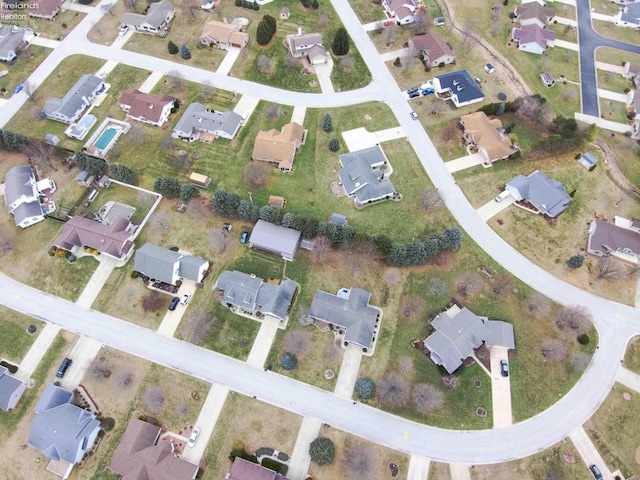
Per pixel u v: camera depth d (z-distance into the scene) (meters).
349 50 101.31
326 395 63.91
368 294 69.62
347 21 106.75
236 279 69.94
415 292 71.75
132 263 73.94
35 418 59.69
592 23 110.19
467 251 75.44
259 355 66.56
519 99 89.69
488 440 61.31
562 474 59.38
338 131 89.06
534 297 71.12
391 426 62.00
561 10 112.50
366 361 66.19
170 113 90.75
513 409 63.28
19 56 99.56
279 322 68.88
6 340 67.69
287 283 70.31
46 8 105.25
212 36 99.50
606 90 98.06
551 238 77.00
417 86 95.62
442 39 100.69
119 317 69.56
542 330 69.06
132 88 94.50
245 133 88.31
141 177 82.75
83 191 81.19
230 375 65.19
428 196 78.12
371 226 77.50
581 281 73.31
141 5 108.62
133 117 89.25
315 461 58.16
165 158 84.94
